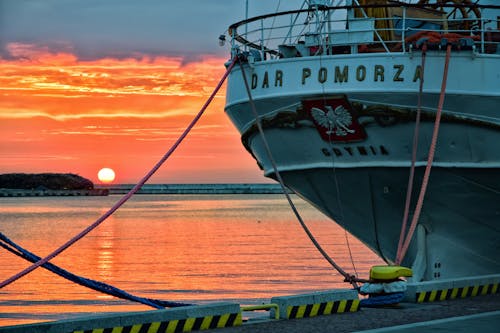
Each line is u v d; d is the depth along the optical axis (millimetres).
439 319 14633
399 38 21969
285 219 121062
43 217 135000
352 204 21969
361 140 19953
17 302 33250
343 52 20719
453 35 20094
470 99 19234
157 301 17578
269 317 15102
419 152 19859
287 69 19953
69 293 35812
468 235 21703
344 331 13594
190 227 96875
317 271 43781
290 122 20391
